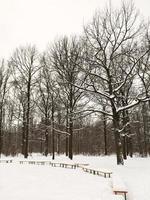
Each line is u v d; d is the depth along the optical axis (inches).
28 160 1135.0
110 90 880.3
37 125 1642.5
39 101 1408.7
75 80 1068.5
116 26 903.7
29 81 1342.3
